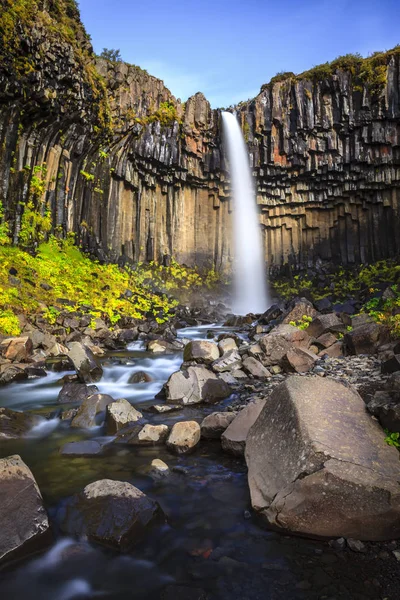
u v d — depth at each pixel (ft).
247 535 12.57
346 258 98.68
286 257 103.81
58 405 26.84
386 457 13.70
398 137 89.45
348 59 92.12
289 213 103.19
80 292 61.72
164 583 10.65
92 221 80.18
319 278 96.32
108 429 21.81
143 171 91.76
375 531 11.95
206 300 92.38
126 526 12.22
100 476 16.48
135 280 81.87
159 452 18.92
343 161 94.12
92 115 73.56
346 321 40.11
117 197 86.69
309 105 93.04
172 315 69.05
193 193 102.27
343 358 31.86
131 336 52.11
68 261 68.08
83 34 77.56
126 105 84.02
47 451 19.11
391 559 11.19
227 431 19.19
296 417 14.78
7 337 40.14
